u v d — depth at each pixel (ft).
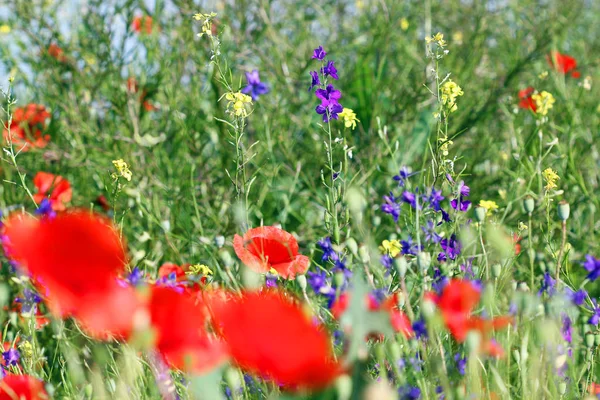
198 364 2.90
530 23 14.58
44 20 11.55
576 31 16.87
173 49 11.64
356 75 11.61
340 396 2.73
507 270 5.94
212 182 10.61
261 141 10.67
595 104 12.19
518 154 9.29
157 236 9.68
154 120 12.40
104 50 11.59
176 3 11.20
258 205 9.60
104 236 2.45
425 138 11.15
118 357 6.03
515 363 5.80
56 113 11.61
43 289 5.76
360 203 5.05
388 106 11.84
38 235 2.40
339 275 5.26
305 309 4.72
